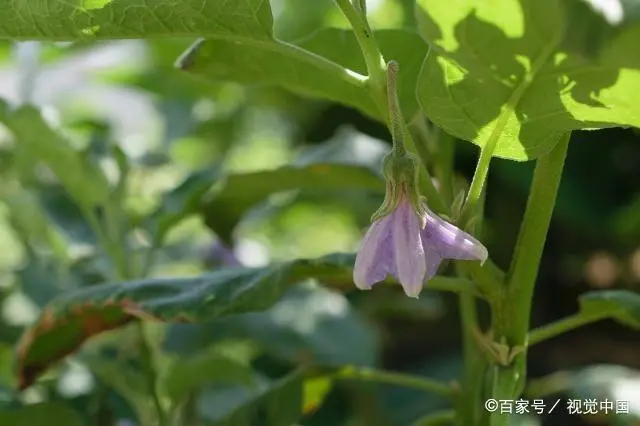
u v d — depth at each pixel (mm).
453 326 1041
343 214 1167
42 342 568
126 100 1291
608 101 455
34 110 630
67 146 647
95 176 660
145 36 491
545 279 1038
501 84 458
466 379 570
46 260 747
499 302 502
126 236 693
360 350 753
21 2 482
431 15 446
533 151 476
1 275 784
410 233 457
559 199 953
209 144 1134
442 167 579
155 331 738
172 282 544
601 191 961
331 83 558
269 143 1378
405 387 875
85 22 486
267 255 1009
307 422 808
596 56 412
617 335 1018
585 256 1029
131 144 950
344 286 646
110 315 560
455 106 468
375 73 481
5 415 600
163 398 668
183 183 683
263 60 552
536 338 546
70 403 659
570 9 411
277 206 986
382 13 882
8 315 692
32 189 775
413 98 550
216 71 556
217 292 528
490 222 984
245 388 724
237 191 665
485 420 542
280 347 733
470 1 439
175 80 996
